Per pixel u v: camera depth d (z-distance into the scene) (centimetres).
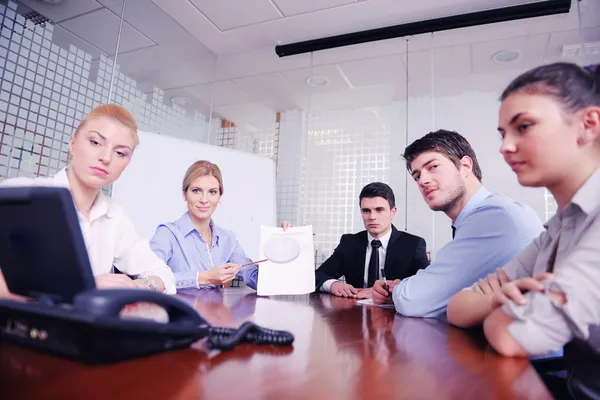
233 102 392
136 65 268
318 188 371
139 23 260
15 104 189
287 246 150
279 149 392
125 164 130
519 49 289
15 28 189
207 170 228
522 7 242
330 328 80
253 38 301
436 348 65
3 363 43
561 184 72
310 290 145
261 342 61
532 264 89
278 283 146
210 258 222
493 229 106
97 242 136
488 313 74
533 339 59
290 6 262
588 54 275
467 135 323
